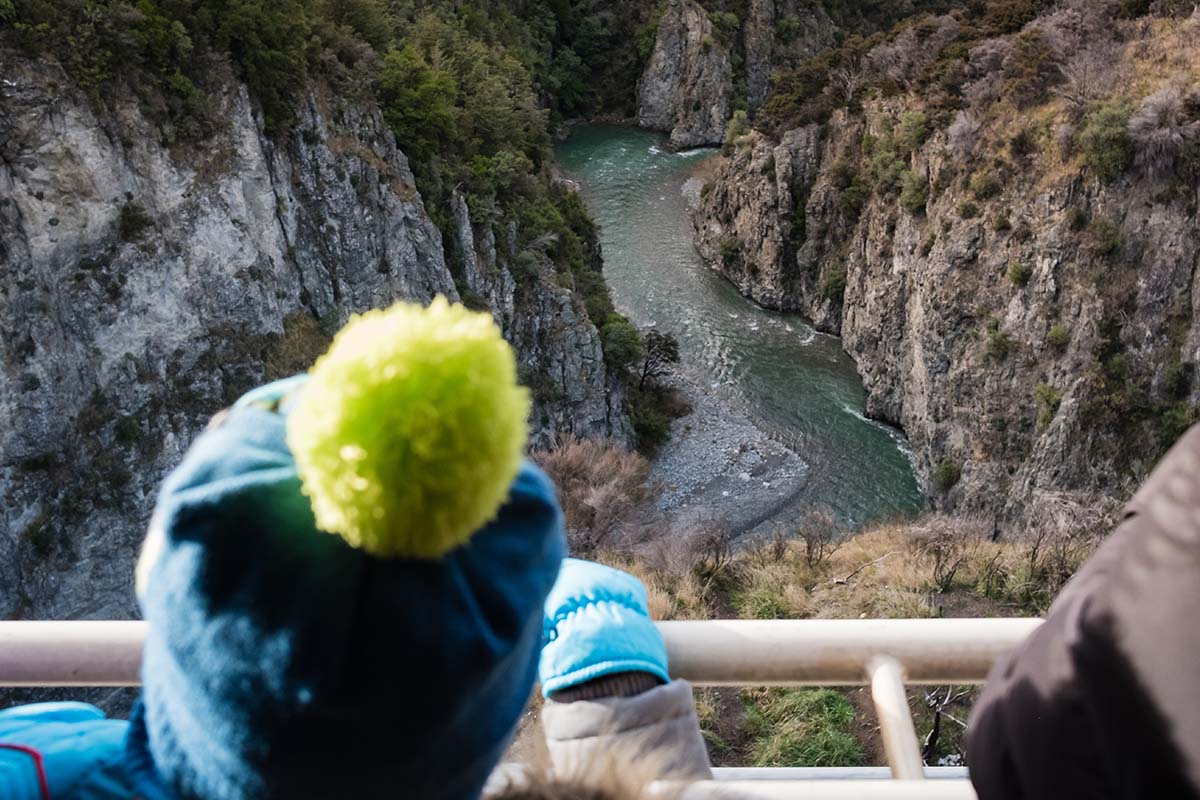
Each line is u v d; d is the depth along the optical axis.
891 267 52.38
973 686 10.48
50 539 34.75
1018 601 13.58
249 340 40.38
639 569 15.29
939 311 47.16
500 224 52.78
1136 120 39.66
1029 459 43.81
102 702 30.98
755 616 13.91
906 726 2.17
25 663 2.21
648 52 88.81
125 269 36.03
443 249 50.19
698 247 67.81
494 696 1.19
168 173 37.03
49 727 1.51
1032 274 43.75
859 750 10.37
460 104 56.28
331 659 1.01
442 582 1.06
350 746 1.06
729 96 86.38
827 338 58.75
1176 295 40.22
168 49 36.53
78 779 1.39
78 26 33.84
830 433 51.91
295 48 41.09
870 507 47.47
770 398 54.50
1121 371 41.06
